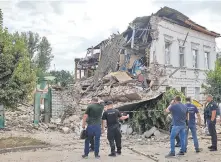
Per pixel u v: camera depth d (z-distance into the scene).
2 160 8.90
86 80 25.11
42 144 11.78
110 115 9.65
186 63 27.86
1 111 15.37
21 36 12.13
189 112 10.30
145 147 11.48
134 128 15.38
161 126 15.21
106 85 21.39
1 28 11.50
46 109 19.14
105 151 10.57
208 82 22.34
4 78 11.47
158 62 24.42
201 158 9.19
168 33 25.86
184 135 9.73
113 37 25.14
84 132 9.20
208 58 31.70
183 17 26.45
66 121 18.64
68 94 21.75
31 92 12.50
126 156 9.55
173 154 9.38
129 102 16.06
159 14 25.70
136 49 24.81
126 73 22.58
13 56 11.51
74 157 9.34
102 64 24.86
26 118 19.42
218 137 14.02
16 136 13.40
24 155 9.70
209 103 10.58
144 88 21.64
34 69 12.70
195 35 29.41
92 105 9.26
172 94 15.04
